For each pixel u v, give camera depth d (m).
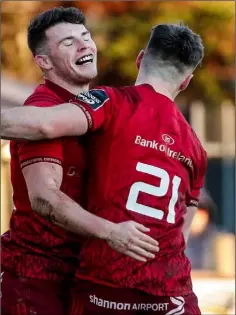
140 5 36.34
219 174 42.12
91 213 9.98
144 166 10.12
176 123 10.45
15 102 23.50
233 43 36.91
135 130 10.14
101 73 36.53
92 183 10.23
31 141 10.03
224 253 26.06
